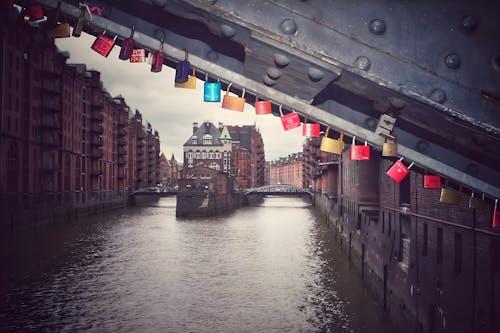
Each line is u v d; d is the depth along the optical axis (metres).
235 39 2.94
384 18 2.86
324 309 18.28
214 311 18.38
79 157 64.25
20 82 44.38
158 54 3.28
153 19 3.32
